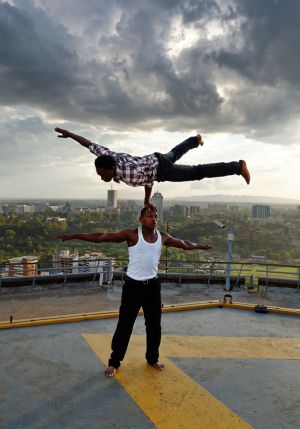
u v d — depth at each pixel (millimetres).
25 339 6102
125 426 3797
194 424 3850
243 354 5684
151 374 4930
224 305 8469
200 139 4461
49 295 10672
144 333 6531
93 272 12039
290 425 3873
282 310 8070
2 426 3750
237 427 3814
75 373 4918
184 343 6102
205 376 4918
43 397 4309
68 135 4184
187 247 5074
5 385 4562
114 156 3893
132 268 4848
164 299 10555
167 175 4035
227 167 4086
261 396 4438
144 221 4762
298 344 6199
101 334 6391
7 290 11055
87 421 3867
